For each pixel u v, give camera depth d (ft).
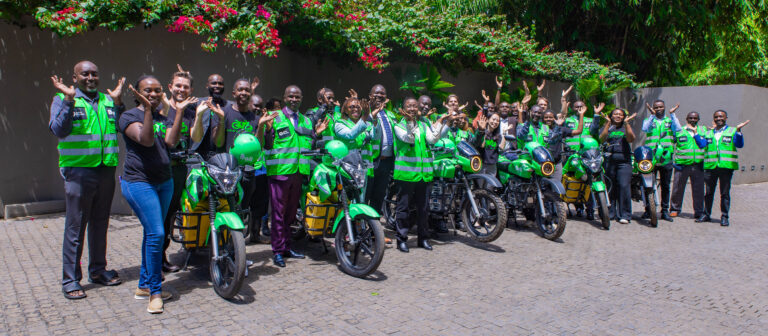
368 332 11.79
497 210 20.31
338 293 14.44
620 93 49.37
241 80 16.52
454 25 32.81
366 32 27.68
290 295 14.16
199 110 14.21
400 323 12.39
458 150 21.50
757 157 47.78
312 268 16.89
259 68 26.48
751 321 13.25
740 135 26.20
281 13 24.53
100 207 14.01
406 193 19.24
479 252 19.69
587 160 24.59
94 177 13.46
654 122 29.71
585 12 50.80
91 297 13.44
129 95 23.88
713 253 20.35
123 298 13.44
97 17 21.57
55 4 22.18
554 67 40.09
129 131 12.38
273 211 17.01
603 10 49.03
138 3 21.71
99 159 13.47
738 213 30.71
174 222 15.72
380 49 27.53
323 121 18.63
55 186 25.67
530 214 25.35
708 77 60.90
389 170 20.01
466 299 14.24
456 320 12.69
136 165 12.78
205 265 16.58
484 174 21.27
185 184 14.76
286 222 17.34
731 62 61.26
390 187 23.12
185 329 11.64
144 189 12.76
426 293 14.65
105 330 11.44
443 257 18.80
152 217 12.72
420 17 31.86
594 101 46.32
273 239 17.13
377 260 15.34
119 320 12.03
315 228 17.53
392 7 31.73
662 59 54.70
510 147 24.22
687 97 46.93
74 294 13.25
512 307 13.73
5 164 23.85
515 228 24.52
